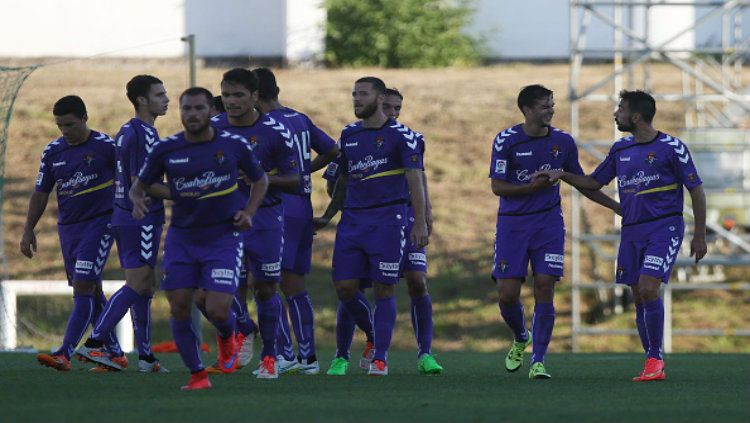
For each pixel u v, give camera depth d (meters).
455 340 60.97
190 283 25.08
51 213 71.31
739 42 75.88
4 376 29.64
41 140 79.62
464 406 22.53
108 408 21.53
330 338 60.03
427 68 98.69
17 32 96.06
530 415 21.11
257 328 34.09
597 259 68.44
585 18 61.91
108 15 96.38
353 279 31.42
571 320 64.19
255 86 29.14
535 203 31.14
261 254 29.06
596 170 31.67
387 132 30.80
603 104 86.19
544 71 96.25
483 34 100.62
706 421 20.56
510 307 32.16
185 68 95.25
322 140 32.06
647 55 61.22
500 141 31.39
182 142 24.70
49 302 59.78
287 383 27.84
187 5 96.50
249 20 96.88
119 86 89.69
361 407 22.08
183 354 25.61
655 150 30.70
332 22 98.00
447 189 76.31
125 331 47.75
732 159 64.44
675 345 61.84
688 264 57.91
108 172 32.12
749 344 61.72
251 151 24.95
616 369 37.66
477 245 69.69
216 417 20.16
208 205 24.77
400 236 31.02
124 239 31.00
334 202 32.66
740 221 64.31
